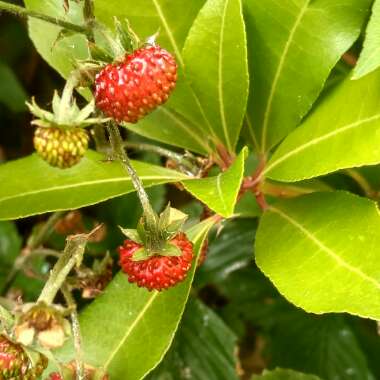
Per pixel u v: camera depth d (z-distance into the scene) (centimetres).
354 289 10
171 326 11
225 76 12
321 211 11
